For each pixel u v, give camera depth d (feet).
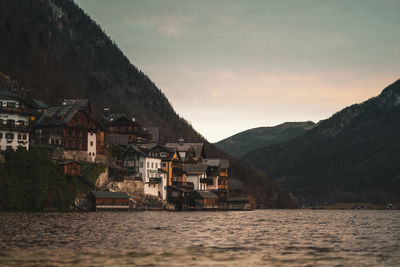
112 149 545.85
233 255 184.75
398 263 173.17
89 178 455.22
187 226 303.68
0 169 381.81
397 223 400.67
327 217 508.53
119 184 486.38
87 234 235.40
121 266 160.56
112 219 335.47
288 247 209.15
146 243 211.20
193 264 166.30
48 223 280.92
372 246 217.56
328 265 168.04
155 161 547.90
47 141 462.60
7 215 331.77
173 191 570.05
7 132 427.33
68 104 501.97
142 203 509.76
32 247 189.16
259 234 264.31
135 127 626.23
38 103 534.78
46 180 397.60
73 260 167.32
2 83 633.20
